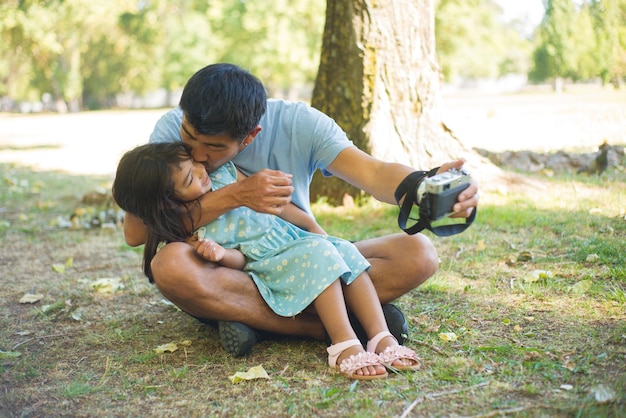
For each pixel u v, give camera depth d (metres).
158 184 2.49
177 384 2.44
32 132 19.31
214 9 30.78
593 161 6.37
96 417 2.23
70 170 9.79
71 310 3.40
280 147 2.82
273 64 30.11
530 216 4.62
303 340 2.80
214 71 2.42
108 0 30.28
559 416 2.03
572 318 2.83
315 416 2.14
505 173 5.72
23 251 4.77
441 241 4.27
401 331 2.65
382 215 5.05
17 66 40.12
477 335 2.73
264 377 2.42
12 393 2.43
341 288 2.57
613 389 2.15
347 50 5.40
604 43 14.76
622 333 2.61
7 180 8.32
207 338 2.89
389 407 2.16
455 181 2.26
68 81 39.12
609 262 3.53
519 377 2.31
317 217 5.10
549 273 3.38
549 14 16.12
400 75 5.42
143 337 2.96
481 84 50.09
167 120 2.85
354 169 2.70
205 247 2.50
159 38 40.25
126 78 43.53
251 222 2.73
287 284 2.58
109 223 5.52
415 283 2.77
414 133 5.49
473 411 2.10
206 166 2.62
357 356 2.38
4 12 21.09
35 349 2.88
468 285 3.31
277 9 29.45
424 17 5.50
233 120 2.39
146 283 3.84
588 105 16.94
